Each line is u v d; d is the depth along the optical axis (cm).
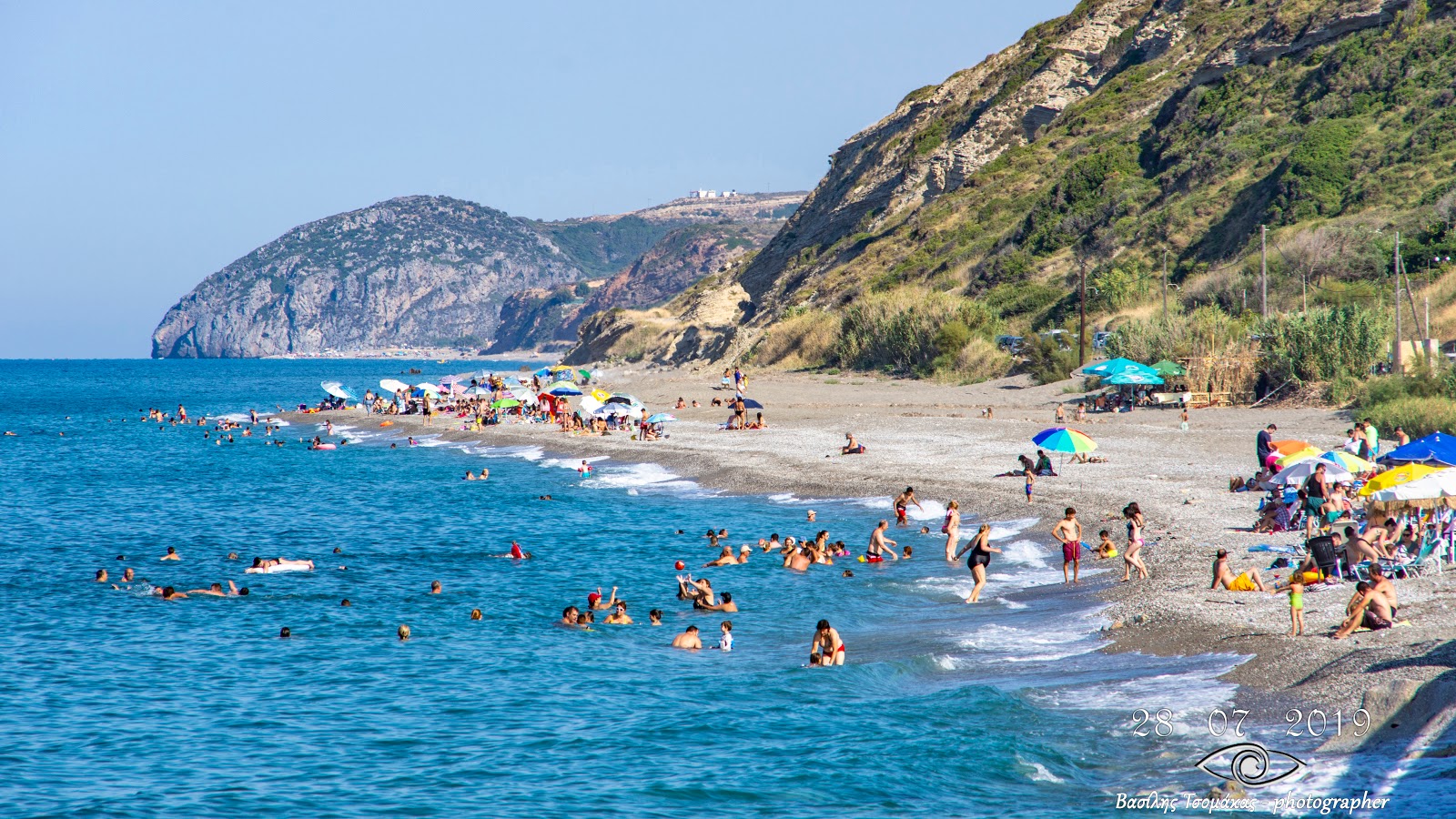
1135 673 4869
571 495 12212
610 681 5559
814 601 7106
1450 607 5044
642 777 4209
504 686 5534
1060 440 9244
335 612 7338
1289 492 7781
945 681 5112
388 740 4797
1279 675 4519
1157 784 3744
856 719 4656
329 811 4056
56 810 4103
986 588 7119
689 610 7169
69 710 5306
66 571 8856
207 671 5969
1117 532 8169
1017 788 3853
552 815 3916
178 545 10056
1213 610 5612
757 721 4759
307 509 12081
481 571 8556
